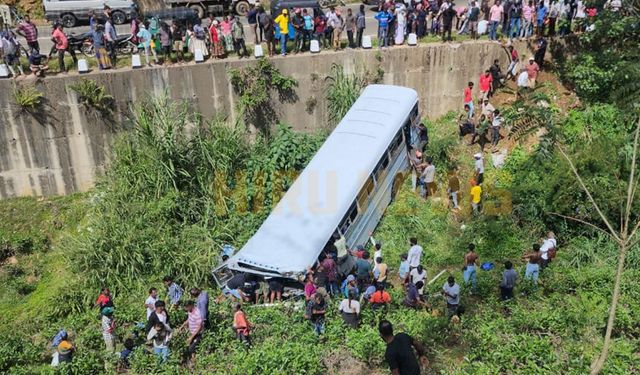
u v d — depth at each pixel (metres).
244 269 14.82
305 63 20.62
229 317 14.41
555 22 22.16
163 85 19.53
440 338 12.96
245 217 18.78
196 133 19.16
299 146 19.41
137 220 17.36
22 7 25.72
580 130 19.80
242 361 12.45
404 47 21.30
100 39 18.91
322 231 15.32
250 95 20.30
